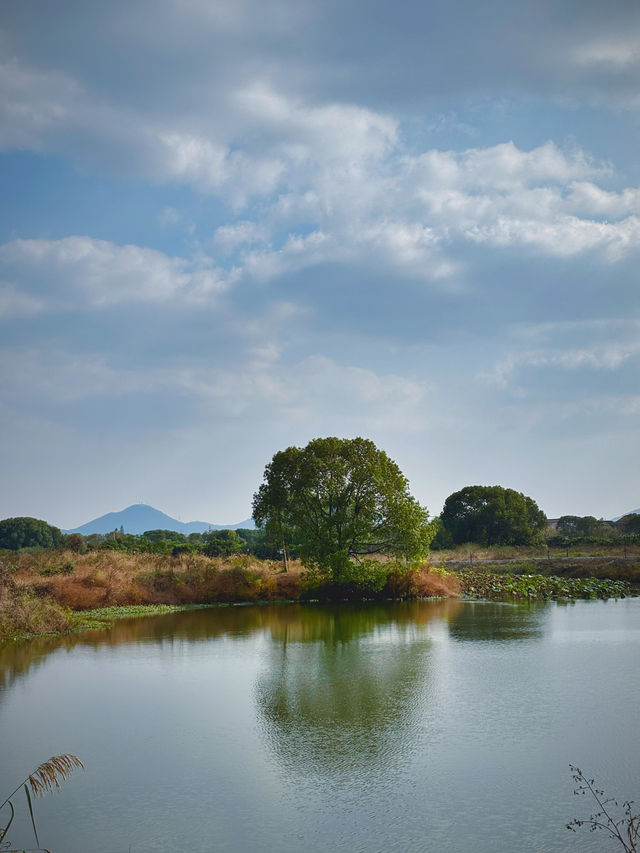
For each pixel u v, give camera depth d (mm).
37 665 19922
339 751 12383
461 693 16188
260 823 9594
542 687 16688
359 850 8805
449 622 28344
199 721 14227
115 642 23859
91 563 37750
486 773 11266
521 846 8828
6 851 8562
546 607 33938
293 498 39688
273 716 14523
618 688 16500
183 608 34469
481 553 64688
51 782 11094
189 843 9047
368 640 23906
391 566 39625
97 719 14430
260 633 25734
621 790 10547
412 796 10414
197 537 82438
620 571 46156
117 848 8930
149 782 11094
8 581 27562
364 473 39000
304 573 39062
